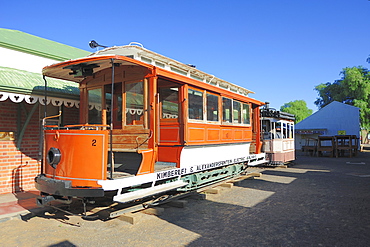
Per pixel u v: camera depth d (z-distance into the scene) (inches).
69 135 204.8
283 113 613.0
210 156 316.5
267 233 193.3
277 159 578.6
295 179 434.0
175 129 267.6
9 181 300.8
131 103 243.3
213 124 313.9
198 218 228.7
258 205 271.0
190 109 271.3
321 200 291.1
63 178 205.3
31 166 321.1
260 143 472.7
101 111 260.4
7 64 314.3
